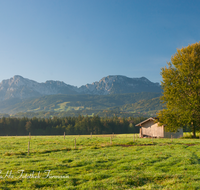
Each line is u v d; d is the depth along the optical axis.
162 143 31.59
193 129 45.22
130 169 15.67
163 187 11.56
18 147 28.27
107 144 29.70
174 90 42.34
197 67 40.50
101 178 13.50
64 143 32.59
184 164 16.75
